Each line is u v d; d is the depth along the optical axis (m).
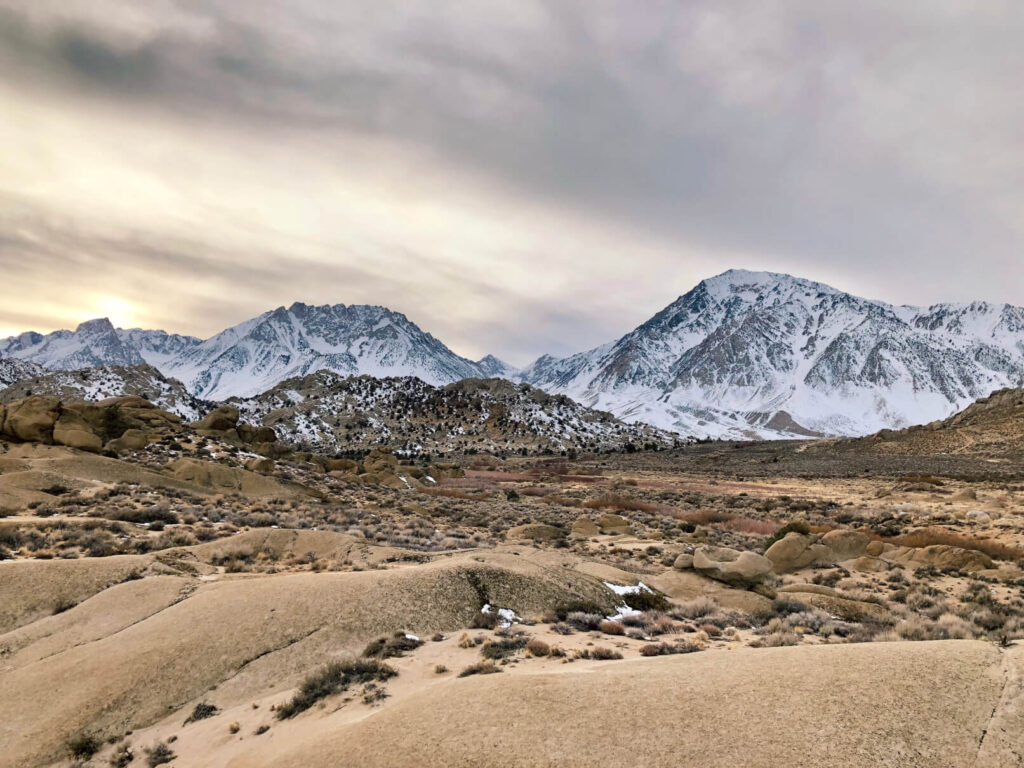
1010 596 23.97
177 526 29.05
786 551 31.50
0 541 22.19
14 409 44.97
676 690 8.59
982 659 8.63
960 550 30.81
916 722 7.26
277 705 11.03
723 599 22.42
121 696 11.70
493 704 8.60
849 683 8.27
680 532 45.88
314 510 39.66
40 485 33.28
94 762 10.12
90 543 22.98
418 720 8.38
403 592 16.56
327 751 8.04
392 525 38.22
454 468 115.75
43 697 11.66
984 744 6.78
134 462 47.00
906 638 16.92
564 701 8.49
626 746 7.33
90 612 15.29
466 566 18.86
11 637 14.14
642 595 21.23
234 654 13.20
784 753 6.94
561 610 18.12
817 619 19.61
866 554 33.78
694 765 6.88
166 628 14.04
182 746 10.15
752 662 9.48
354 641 14.20
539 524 39.28
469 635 14.88
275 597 15.58
